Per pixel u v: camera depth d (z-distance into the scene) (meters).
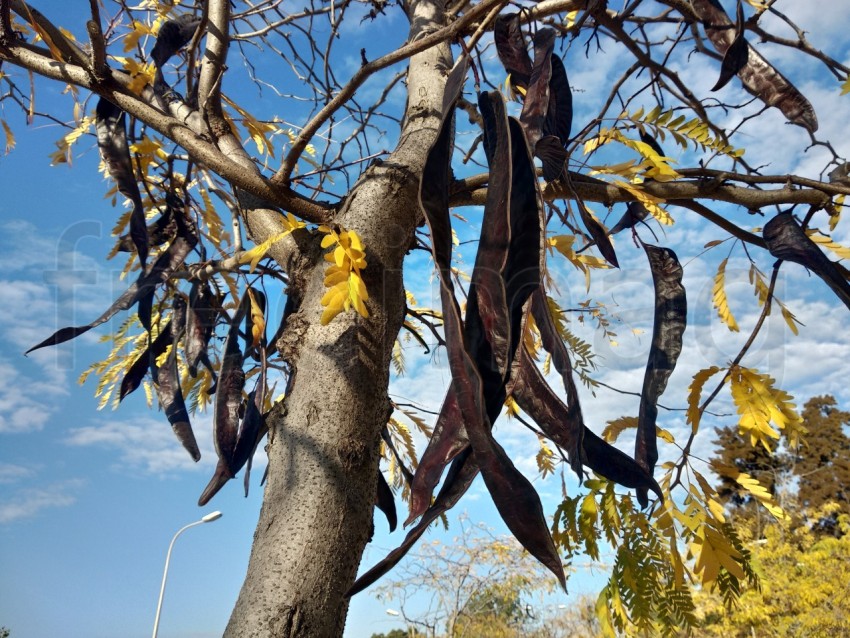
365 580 0.76
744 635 9.59
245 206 1.80
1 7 1.68
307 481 1.27
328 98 2.68
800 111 1.53
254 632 1.13
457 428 0.94
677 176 1.37
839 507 12.09
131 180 1.62
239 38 2.77
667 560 1.37
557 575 0.75
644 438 1.33
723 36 1.56
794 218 1.32
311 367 1.40
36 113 2.29
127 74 1.76
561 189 1.49
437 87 1.90
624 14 1.55
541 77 1.31
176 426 1.90
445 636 11.47
